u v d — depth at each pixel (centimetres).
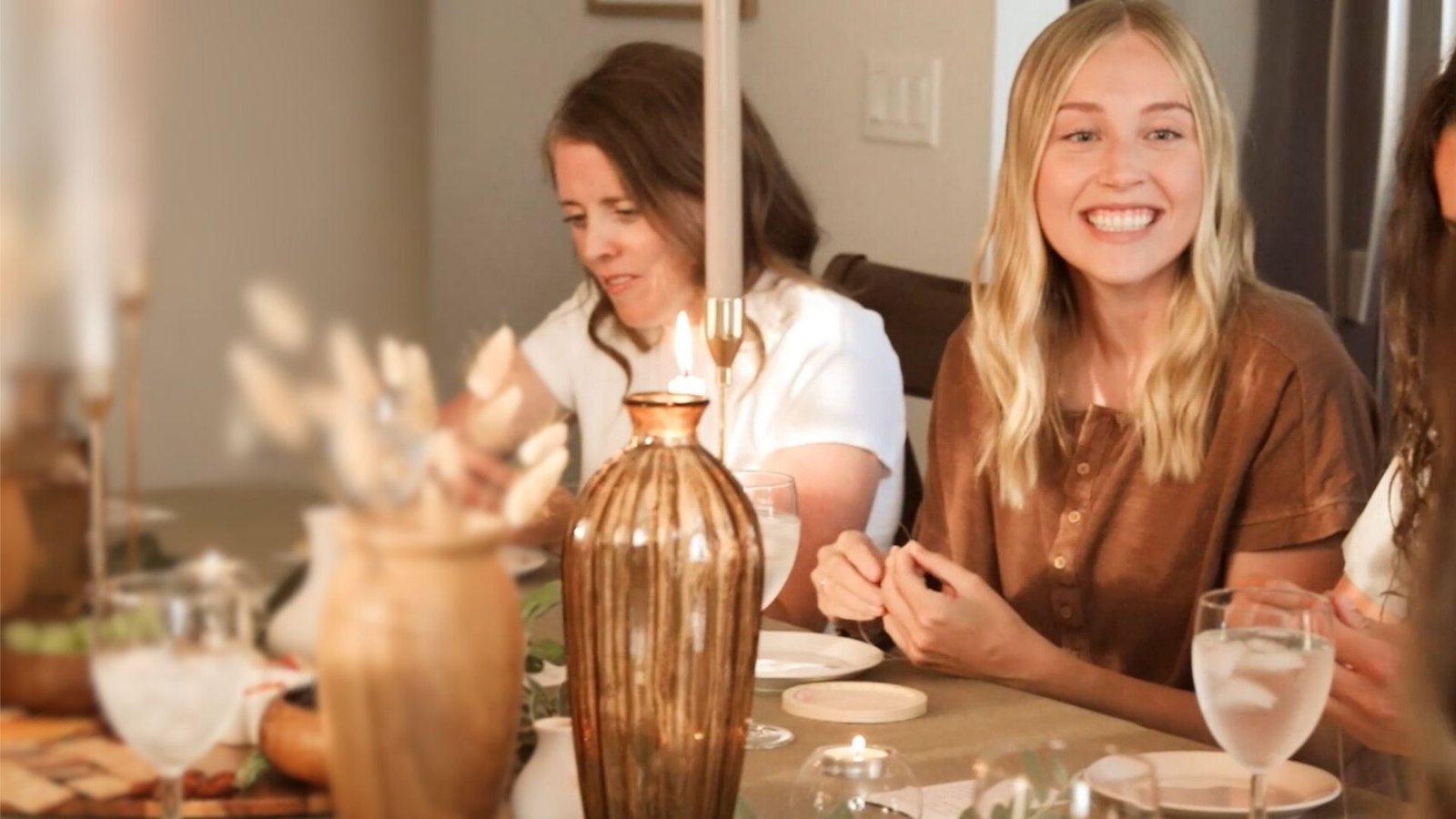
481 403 77
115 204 61
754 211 212
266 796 100
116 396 63
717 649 100
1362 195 262
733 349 117
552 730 108
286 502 68
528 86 357
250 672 91
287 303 63
